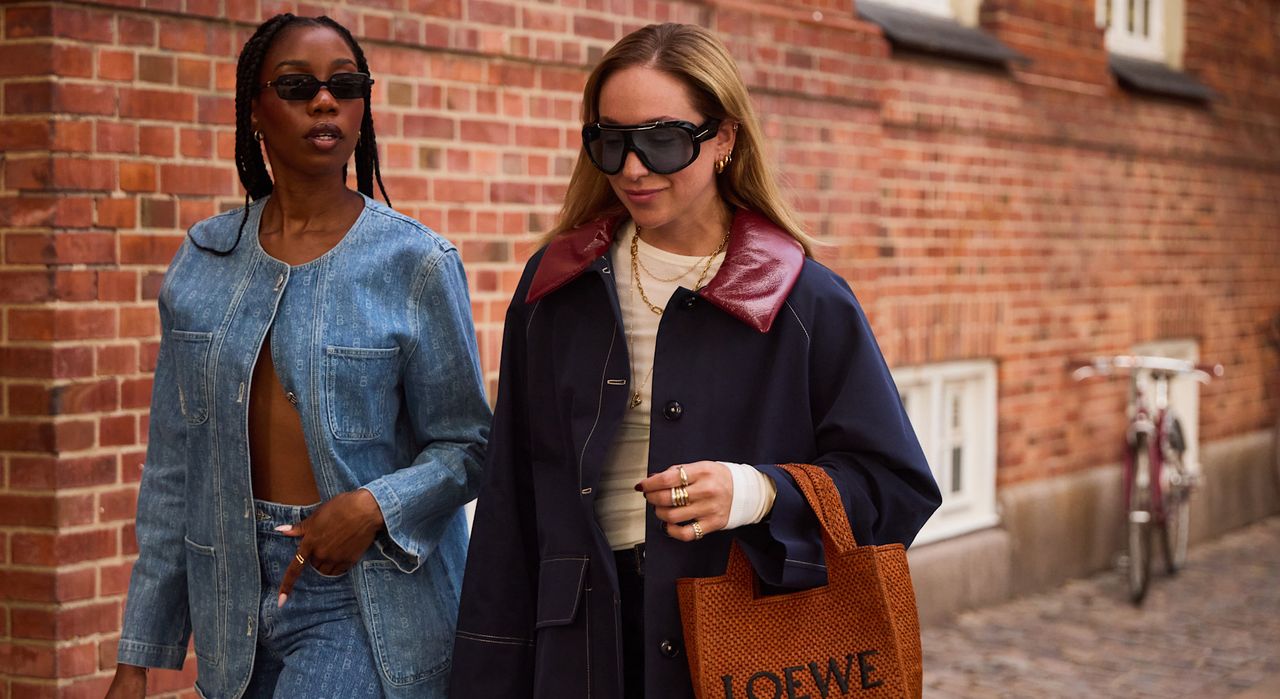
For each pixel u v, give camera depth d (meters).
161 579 2.51
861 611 2.14
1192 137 9.22
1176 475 8.34
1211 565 8.69
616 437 2.32
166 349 2.52
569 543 2.33
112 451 3.72
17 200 3.61
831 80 6.17
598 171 2.45
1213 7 9.59
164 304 2.50
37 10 3.55
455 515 2.61
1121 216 8.50
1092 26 8.15
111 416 3.71
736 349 2.27
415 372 2.47
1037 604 7.46
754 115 2.32
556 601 2.31
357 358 2.39
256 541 2.41
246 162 2.57
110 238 3.69
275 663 2.49
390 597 2.44
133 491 3.77
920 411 7.06
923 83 6.82
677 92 2.21
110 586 3.72
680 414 2.26
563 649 2.31
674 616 2.22
